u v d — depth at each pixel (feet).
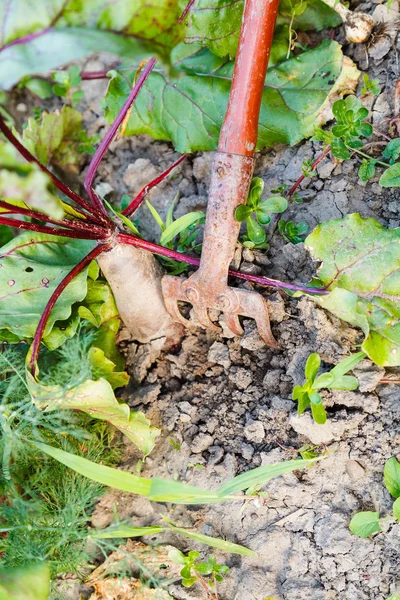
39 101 3.35
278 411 2.67
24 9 2.21
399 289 2.61
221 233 2.59
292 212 2.82
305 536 2.60
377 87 2.81
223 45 2.88
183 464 2.72
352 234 2.64
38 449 2.71
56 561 2.61
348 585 2.56
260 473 2.53
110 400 2.55
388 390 2.62
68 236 2.62
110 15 2.22
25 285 2.72
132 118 2.97
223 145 2.57
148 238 2.97
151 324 2.78
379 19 2.85
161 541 2.70
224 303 2.66
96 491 2.71
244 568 2.62
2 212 2.61
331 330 2.65
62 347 2.78
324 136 2.75
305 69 2.84
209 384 2.78
